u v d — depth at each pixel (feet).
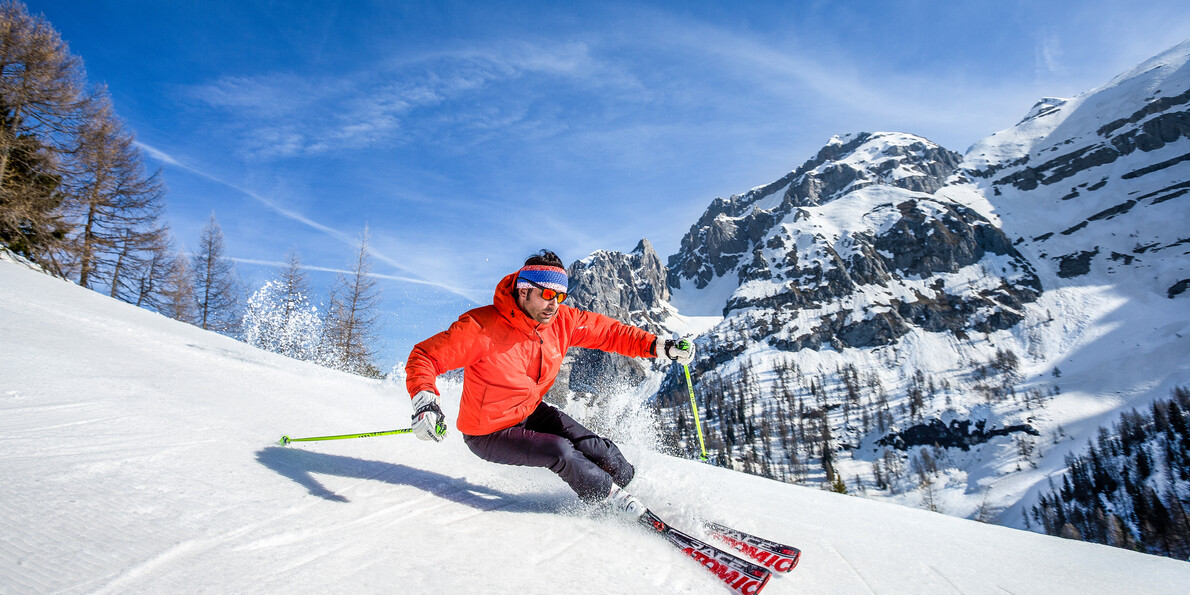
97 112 77.36
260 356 24.90
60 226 71.56
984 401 469.57
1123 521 267.18
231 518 5.84
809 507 11.74
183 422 9.47
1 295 22.59
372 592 4.74
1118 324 545.85
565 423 8.86
